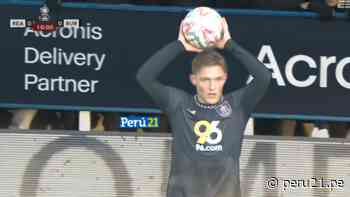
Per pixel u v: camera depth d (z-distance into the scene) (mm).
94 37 24078
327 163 24578
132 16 24141
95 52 24094
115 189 24250
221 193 17719
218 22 17953
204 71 17641
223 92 24125
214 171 17719
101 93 24141
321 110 24453
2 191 23953
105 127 24609
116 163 24234
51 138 24078
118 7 24094
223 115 17766
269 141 24406
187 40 18016
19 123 24438
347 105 24484
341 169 24578
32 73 23953
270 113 24359
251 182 24406
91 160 24203
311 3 24438
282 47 24344
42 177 24094
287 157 24500
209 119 17750
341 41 24391
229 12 24234
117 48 24141
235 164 17812
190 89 24125
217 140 17703
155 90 17906
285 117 24406
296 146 24500
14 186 23984
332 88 24438
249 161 24391
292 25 24328
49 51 23984
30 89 23953
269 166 24438
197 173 17750
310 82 24406
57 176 24141
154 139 24250
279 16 24297
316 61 24391
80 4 24031
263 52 24328
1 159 23938
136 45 24141
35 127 24484
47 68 24000
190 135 17734
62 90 24047
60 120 24500
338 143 24547
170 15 24188
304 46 24359
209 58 17672
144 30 24141
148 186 24297
